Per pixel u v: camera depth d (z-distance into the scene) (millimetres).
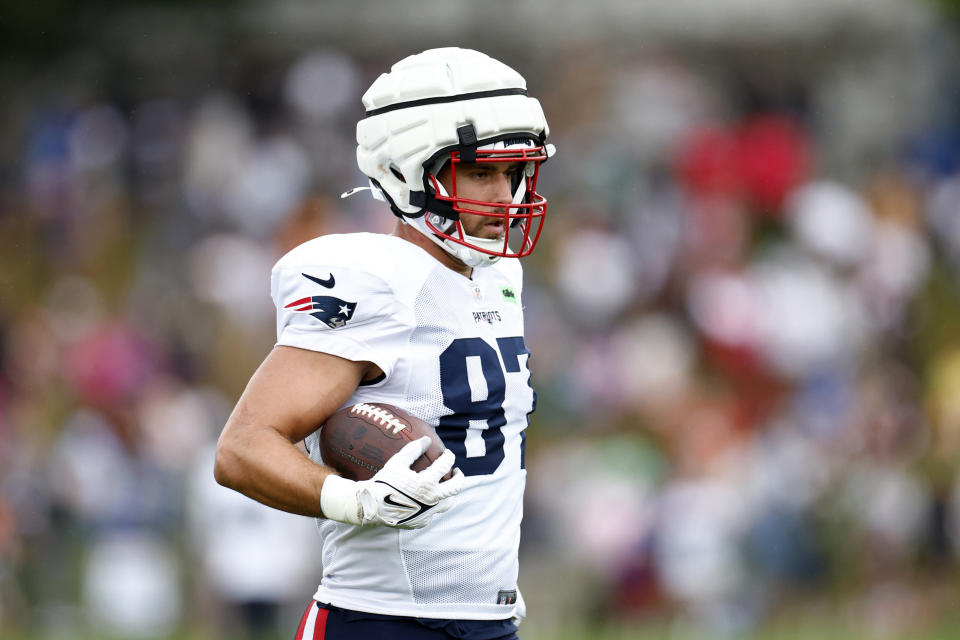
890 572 39031
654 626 35719
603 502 37656
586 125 53938
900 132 55219
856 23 56625
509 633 11711
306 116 52781
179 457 38781
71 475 38344
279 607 33188
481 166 11227
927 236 52344
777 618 37188
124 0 56125
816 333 46031
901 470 41219
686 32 56406
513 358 11641
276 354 10883
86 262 51062
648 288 47219
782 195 50844
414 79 11172
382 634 11156
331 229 48562
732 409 43562
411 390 10977
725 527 36906
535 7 56406
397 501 10086
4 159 54312
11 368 45031
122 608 36562
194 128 53219
